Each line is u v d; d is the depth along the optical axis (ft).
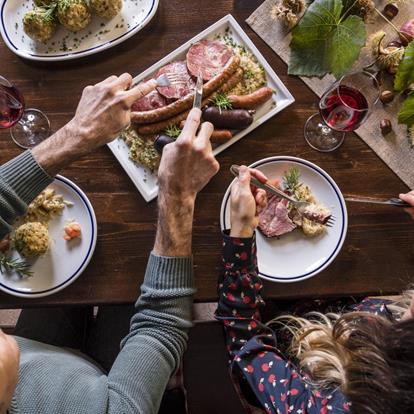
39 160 3.28
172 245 3.25
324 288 3.79
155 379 3.03
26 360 3.11
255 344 3.28
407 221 3.87
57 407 2.85
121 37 3.89
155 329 3.15
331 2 3.24
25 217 3.76
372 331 2.72
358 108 3.65
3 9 3.93
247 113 3.71
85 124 3.35
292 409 3.01
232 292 3.41
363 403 2.48
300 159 3.78
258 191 3.53
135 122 3.74
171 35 4.00
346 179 3.91
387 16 3.95
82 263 3.71
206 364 4.64
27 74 3.96
